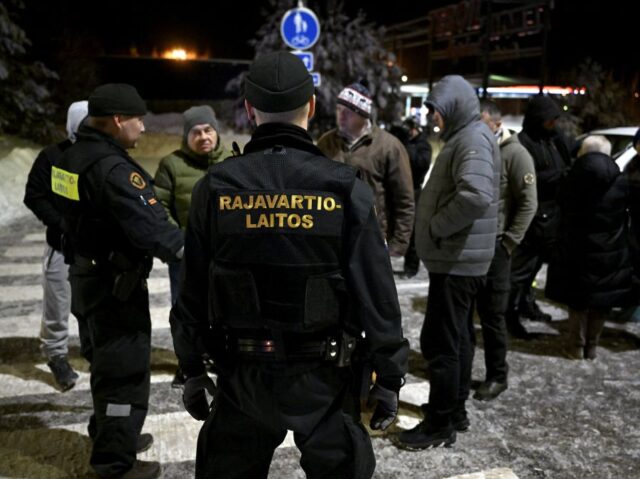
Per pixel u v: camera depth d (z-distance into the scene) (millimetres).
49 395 3375
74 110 3180
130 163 2359
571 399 3449
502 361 3426
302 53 7699
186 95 22750
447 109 2682
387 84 16438
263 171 1609
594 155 3660
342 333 1665
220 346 1734
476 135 2639
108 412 2447
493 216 2783
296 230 1563
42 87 12539
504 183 3326
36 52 15969
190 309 1712
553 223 4266
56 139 13438
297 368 1627
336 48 16000
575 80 20094
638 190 4078
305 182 1589
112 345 2422
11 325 4355
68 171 2342
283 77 1612
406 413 3275
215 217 1617
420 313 4824
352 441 1680
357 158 3543
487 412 3283
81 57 17344
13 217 8031
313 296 1582
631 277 3898
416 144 5941
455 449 2924
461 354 2932
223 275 1605
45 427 3039
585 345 4031
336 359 1658
